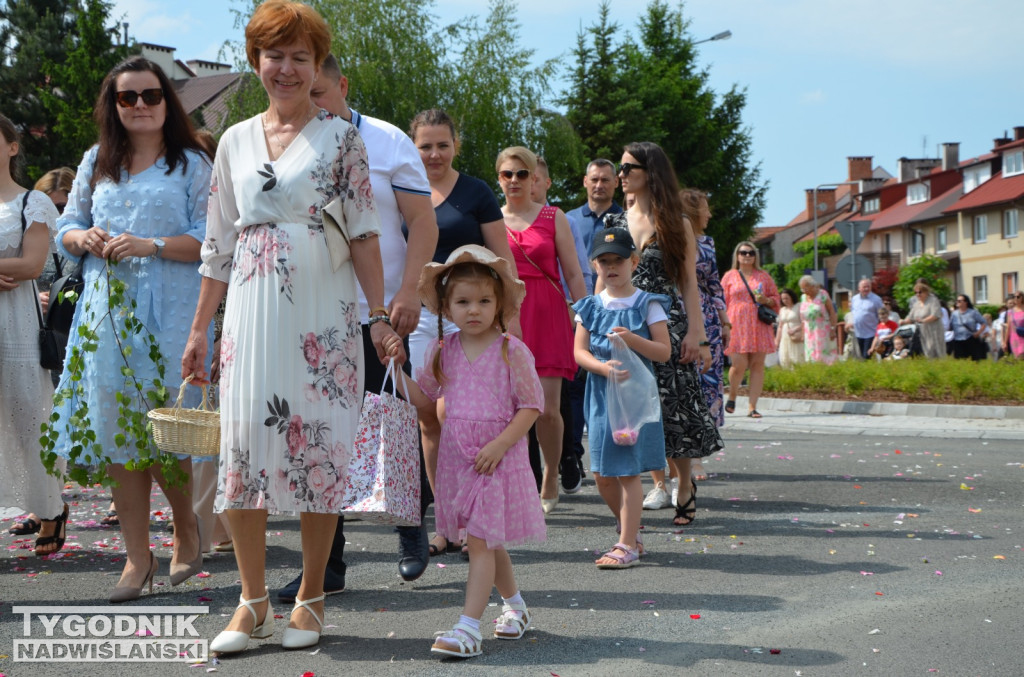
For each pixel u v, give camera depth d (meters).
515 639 4.04
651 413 5.45
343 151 3.98
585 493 7.91
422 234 4.72
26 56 36.72
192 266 5.00
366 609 4.52
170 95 5.04
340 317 3.95
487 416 4.05
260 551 3.94
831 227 90.69
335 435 3.88
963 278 66.94
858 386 15.39
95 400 4.77
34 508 5.71
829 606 4.47
